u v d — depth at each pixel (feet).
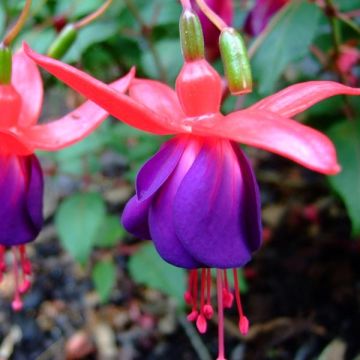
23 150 0.42
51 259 1.08
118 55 0.87
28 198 0.43
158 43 0.86
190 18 0.40
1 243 0.43
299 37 0.63
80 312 0.98
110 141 0.82
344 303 0.89
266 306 0.90
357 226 0.66
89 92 0.33
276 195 1.11
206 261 0.36
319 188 1.09
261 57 0.64
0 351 0.92
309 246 0.99
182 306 0.79
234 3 0.84
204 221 0.36
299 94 0.37
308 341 0.85
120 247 0.90
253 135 0.31
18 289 0.48
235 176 0.37
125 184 1.13
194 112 0.39
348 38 0.84
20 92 0.46
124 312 0.96
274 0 0.68
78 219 0.77
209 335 0.89
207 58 0.63
